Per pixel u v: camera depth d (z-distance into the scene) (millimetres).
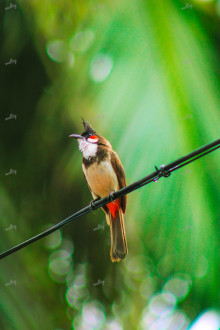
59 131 11562
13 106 11852
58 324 10734
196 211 8258
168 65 8906
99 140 10305
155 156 8547
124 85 9125
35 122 11734
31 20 11703
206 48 9266
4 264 10047
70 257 11844
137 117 8805
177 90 8695
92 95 10305
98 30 10039
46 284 10883
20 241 10438
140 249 11297
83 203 11688
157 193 8609
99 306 11797
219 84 8852
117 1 9977
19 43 11812
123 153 8781
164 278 11672
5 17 11836
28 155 11711
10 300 9633
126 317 11844
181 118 8508
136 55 9266
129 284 11914
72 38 11320
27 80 11836
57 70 11539
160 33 9219
